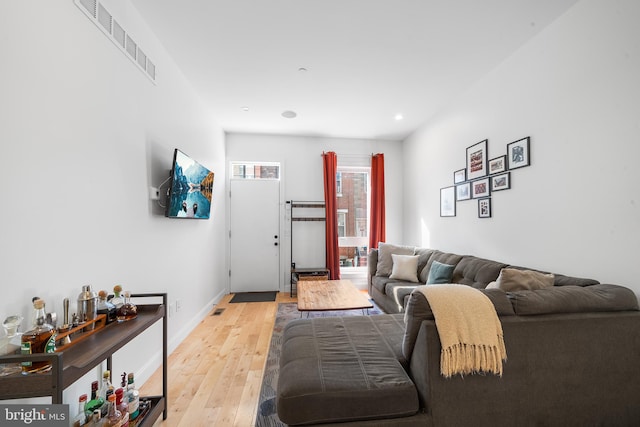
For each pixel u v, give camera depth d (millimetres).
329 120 4090
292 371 1322
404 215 4965
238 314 3523
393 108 3670
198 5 1910
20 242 1121
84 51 1469
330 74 2820
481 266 2568
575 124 1921
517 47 2387
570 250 1960
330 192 4719
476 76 2871
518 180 2428
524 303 1350
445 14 1994
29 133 1159
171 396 1849
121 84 1794
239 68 2707
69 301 1283
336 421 1178
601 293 1467
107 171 1658
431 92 3232
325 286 3303
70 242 1377
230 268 4637
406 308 1430
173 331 2549
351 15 2006
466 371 1227
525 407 1306
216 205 4035
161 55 2340
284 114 3850
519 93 2402
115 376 1718
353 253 5016
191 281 3008
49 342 1017
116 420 1242
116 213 1745
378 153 4953
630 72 1603
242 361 2316
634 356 1384
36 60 1188
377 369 1329
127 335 1300
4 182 1061
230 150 4637
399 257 3668
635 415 1379
